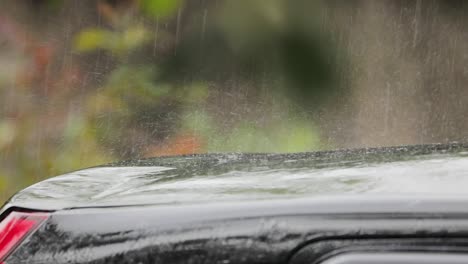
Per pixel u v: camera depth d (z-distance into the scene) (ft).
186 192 12.01
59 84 41.14
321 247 10.79
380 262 10.59
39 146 40.01
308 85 33.60
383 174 12.20
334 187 11.64
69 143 40.19
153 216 11.39
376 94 48.32
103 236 11.43
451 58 51.57
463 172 12.10
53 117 40.40
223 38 35.29
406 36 50.26
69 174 14.34
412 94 50.24
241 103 40.60
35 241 11.70
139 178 13.47
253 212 11.12
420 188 11.32
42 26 41.70
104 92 40.29
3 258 11.75
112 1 39.58
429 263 10.52
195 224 11.18
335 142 43.68
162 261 11.12
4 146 39.47
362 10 46.68
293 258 10.83
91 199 12.21
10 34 41.96
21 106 40.57
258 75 36.52
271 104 40.57
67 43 41.52
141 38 38.58
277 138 41.09
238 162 14.29
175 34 38.29
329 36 34.55
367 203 10.99
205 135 41.01
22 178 39.29
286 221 10.98
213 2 35.55
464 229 10.62
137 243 11.28
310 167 13.04
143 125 40.70
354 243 10.75
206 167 13.88
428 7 50.65
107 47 39.01
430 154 13.55
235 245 10.98
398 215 10.84
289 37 33.45
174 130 41.14
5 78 41.06
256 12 33.73
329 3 35.29
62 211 11.85
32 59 41.47
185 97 40.19
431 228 10.70
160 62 39.14
